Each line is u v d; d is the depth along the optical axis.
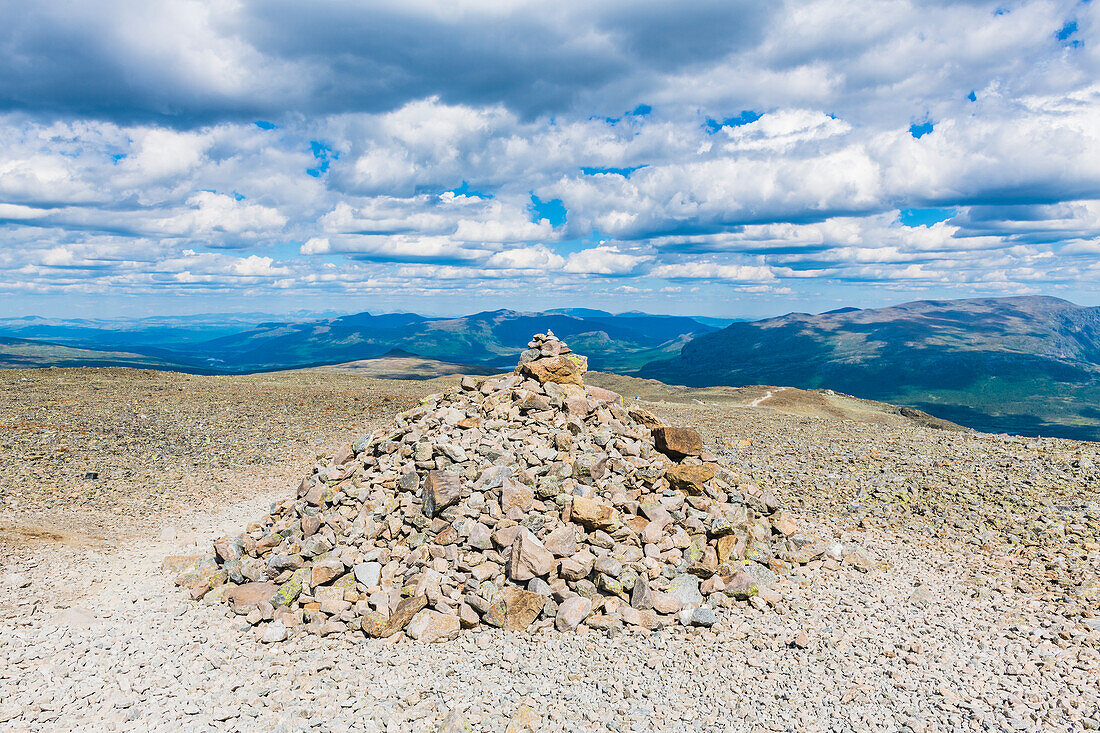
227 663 10.93
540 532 13.93
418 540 13.98
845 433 34.19
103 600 13.29
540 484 15.14
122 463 25.47
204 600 13.44
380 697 9.95
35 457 24.84
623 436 18.25
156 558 16.08
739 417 42.12
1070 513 18.16
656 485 16.23
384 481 15.95
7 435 28.14
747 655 11.25
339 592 12.98
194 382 57.69
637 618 12.35
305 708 9.58
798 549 16.00
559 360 20.41
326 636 12.02
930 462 25.00
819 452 27.80
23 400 39.38
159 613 12.79
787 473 24.00
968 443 29.92
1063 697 9.60
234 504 21.55
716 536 14.95
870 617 12.66
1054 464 23.78
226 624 12.39
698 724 9.24
